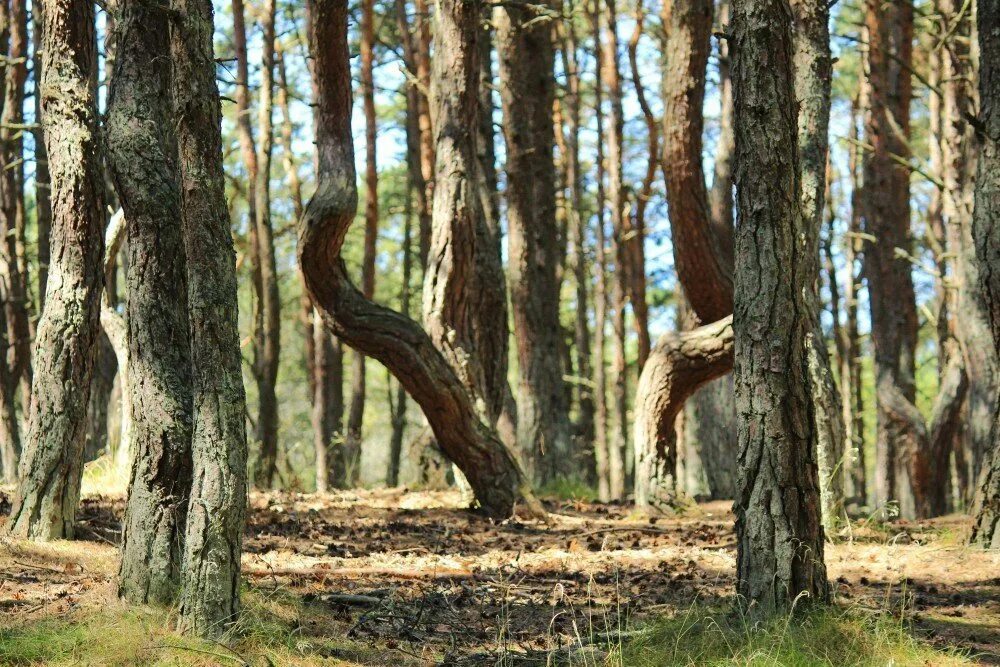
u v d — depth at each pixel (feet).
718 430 50.98
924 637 20.98
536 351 57.72
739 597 20.92
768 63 21.22
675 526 38.01
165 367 22.72
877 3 64.95
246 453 20.44
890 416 66.39
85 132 30.12
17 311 61.26
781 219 21.03
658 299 106.01
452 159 41.37
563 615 23.73
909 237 71.41
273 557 29.89
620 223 73.87
